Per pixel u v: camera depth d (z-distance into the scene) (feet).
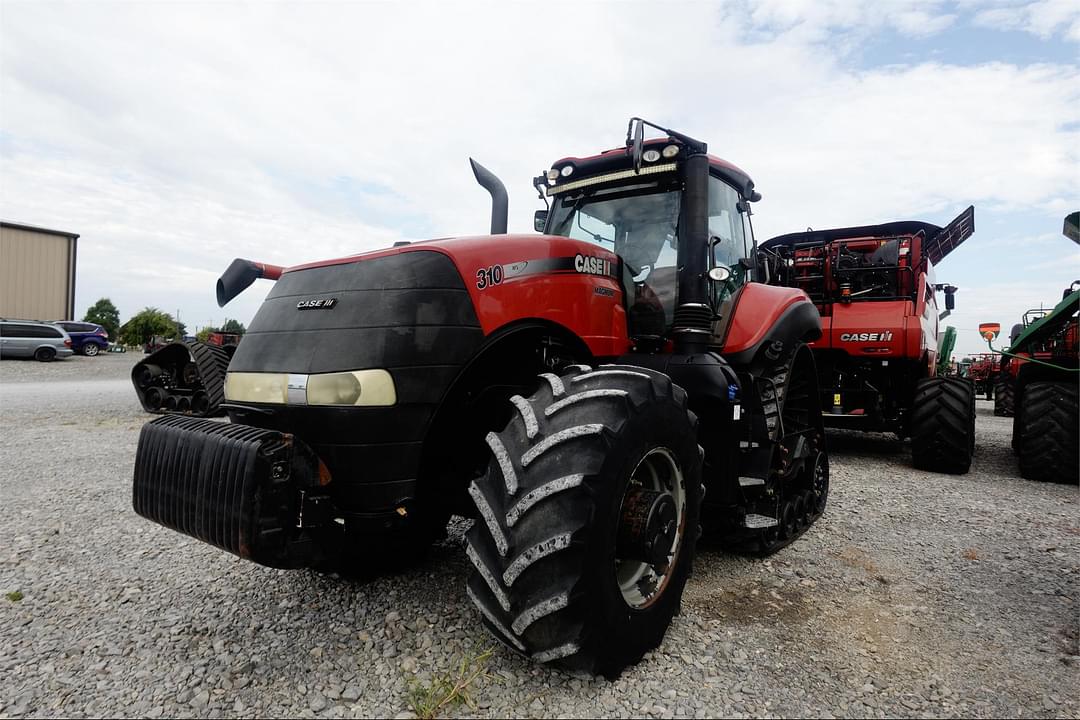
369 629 7.66
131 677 6.64
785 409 12.44
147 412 29.19
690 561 7.82
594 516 6.08
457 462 8.36
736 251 11.94
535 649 6.26
